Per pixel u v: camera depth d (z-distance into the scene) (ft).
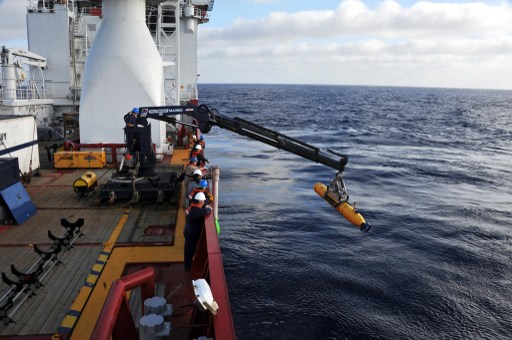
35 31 88.79
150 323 16.58
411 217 74.49
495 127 274.98
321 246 59.47
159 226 36.76
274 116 312.09
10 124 50.42
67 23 89.40
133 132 41.86
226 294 17.92
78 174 56.34
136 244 32.73
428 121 309.63
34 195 45.93
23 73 76.54
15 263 29.53
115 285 17.30
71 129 86.28
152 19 109.50
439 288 47.91
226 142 173.17
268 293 45.78
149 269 19.21
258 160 130.41
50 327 21.90
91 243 32.89
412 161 136.15
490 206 83.41
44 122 86.02
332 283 48.21
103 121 61.82
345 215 25.95
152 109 38.96
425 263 54.65
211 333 17.07
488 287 48.70
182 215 39.83
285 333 38.86
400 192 93.86
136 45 61.21
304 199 84.28
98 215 39.58
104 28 61.26
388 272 51.55
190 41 113.39
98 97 61.11
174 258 30.58
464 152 161.07
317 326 39.99
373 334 39.09
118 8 60.54
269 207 77.82
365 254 57.06
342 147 167.32
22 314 22.95
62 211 40.65
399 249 59.26
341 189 27.32
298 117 310.65
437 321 41.55
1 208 36.81
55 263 28.73
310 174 110.42
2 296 24.77
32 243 33.12
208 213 27.66
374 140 191.72
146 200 43.65
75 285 26.27
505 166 131.23
